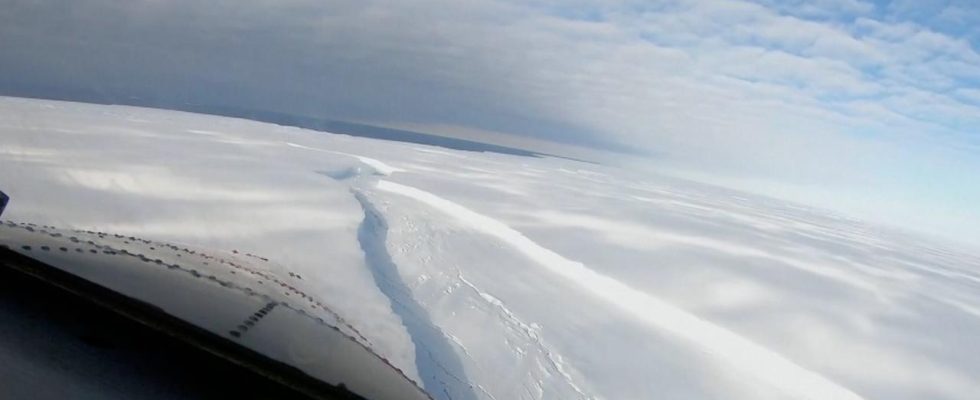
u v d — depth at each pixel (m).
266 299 4.14
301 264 9.40
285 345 3.21
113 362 2.48
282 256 9.66
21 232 3.62
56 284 2.87
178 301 3.26
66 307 2.78
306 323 3.87
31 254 3.11
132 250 4.38
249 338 3.10
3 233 3.41
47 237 3.67
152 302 3.07
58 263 3.14
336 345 3.64
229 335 3.02
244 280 4.89
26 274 2.89
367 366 3.49
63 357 2.39
